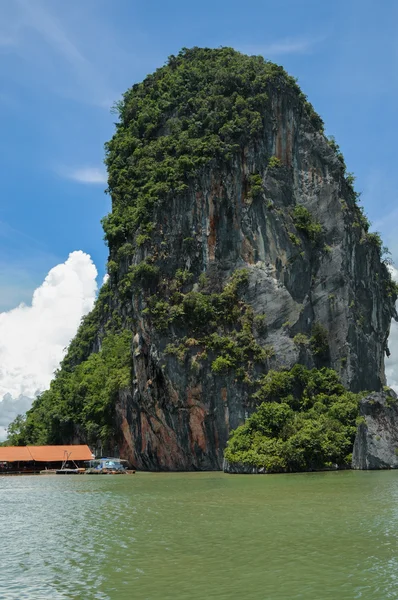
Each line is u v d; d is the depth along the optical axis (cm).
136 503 3622
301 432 5891
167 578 1803
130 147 8706
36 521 3042
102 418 8844
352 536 2312
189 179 7688
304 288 7531
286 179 8012
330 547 2133
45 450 8288
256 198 7750
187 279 7325
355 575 1775
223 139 8000
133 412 7800
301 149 8269
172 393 6888
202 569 1889
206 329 7056
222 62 8975
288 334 7169
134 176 8338
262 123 8100
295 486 4181
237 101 8188
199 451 6894
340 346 7319
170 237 7475
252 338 7031
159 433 7275
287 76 8506
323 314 7481
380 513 2850
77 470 7681
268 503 3322
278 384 6700
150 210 7594
